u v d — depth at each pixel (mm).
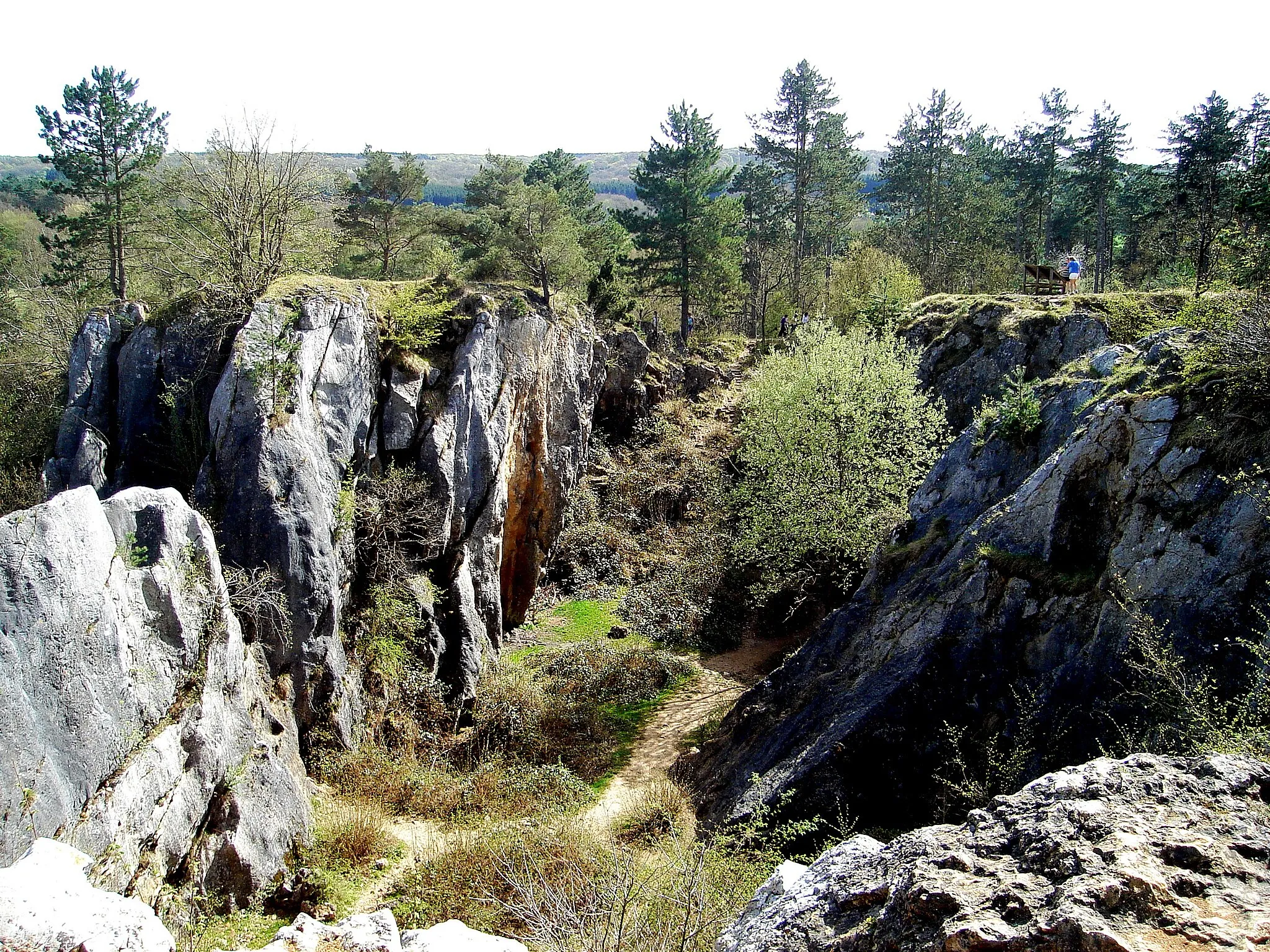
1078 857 4363
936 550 15336
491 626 24281
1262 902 3895
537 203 33188
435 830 15211
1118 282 43844
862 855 5391
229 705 13219
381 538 20266
